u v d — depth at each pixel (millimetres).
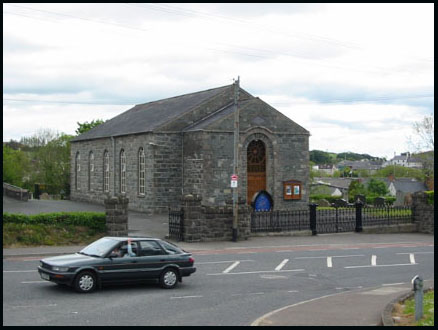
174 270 17484
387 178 94688
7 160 66875
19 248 25078
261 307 14664
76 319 12758
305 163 42562
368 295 16094
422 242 33031
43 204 48344
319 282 19109
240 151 39969
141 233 31359
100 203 50062
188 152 40500
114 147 47031
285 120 41812
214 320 12938
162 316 13305
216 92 44344
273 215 34281
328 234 34969
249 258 24641
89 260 16219
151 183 40688
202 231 29891
